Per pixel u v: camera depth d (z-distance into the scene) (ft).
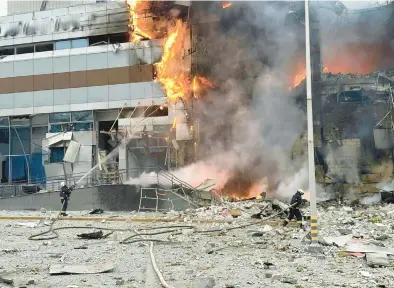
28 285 29.84
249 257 41.24
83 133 122.31
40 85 127.34
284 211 69.87
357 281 30.55
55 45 130.62
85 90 123.34
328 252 42.78
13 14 136.36
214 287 28.58
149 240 52.75
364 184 104.63
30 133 129.59
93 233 57.11
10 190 124.88
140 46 119.24
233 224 69.62
